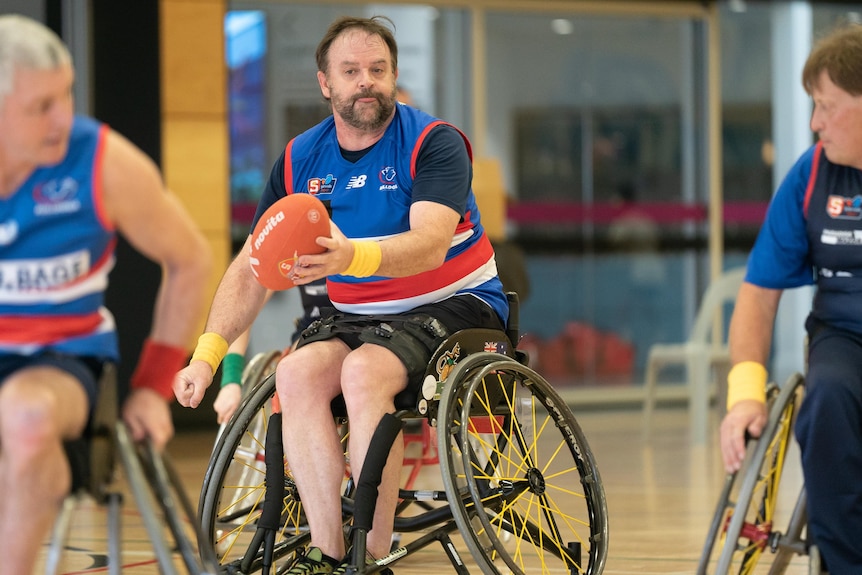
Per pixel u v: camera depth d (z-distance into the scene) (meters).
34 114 4.86
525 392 7.46
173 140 19.33
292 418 6.94
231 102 20.08
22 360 5.30
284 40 20.55
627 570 8.80
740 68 23.28
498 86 22.12
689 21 23.02
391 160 7.43
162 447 5.44
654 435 18.67
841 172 6.64
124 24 18.42
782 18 23.44
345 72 7.33
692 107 23.12
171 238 5.35
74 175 5.12
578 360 22.64
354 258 6.44
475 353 7.16
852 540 6.11
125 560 9.22
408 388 7.06
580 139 22.58
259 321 19.73
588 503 7.58
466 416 6.73
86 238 5.21
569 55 22.47
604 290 22.75
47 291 5.24
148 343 5.47
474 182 17.14
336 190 7.53
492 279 7.78
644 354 23.00
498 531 8.17
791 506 11.74
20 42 4.82
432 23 21.77
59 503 5.05
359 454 6.77
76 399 5.12
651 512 11.59
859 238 6.56
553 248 22.47
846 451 6.07
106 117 18.45
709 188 23.12
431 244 6.92
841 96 6.26
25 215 5.10
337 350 7.20
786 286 6.80
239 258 7.86
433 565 9.17
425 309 7.38
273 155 20.47
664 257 23.02
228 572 7.02
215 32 19.48
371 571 6.73
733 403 6.37
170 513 5.23
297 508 7.79
